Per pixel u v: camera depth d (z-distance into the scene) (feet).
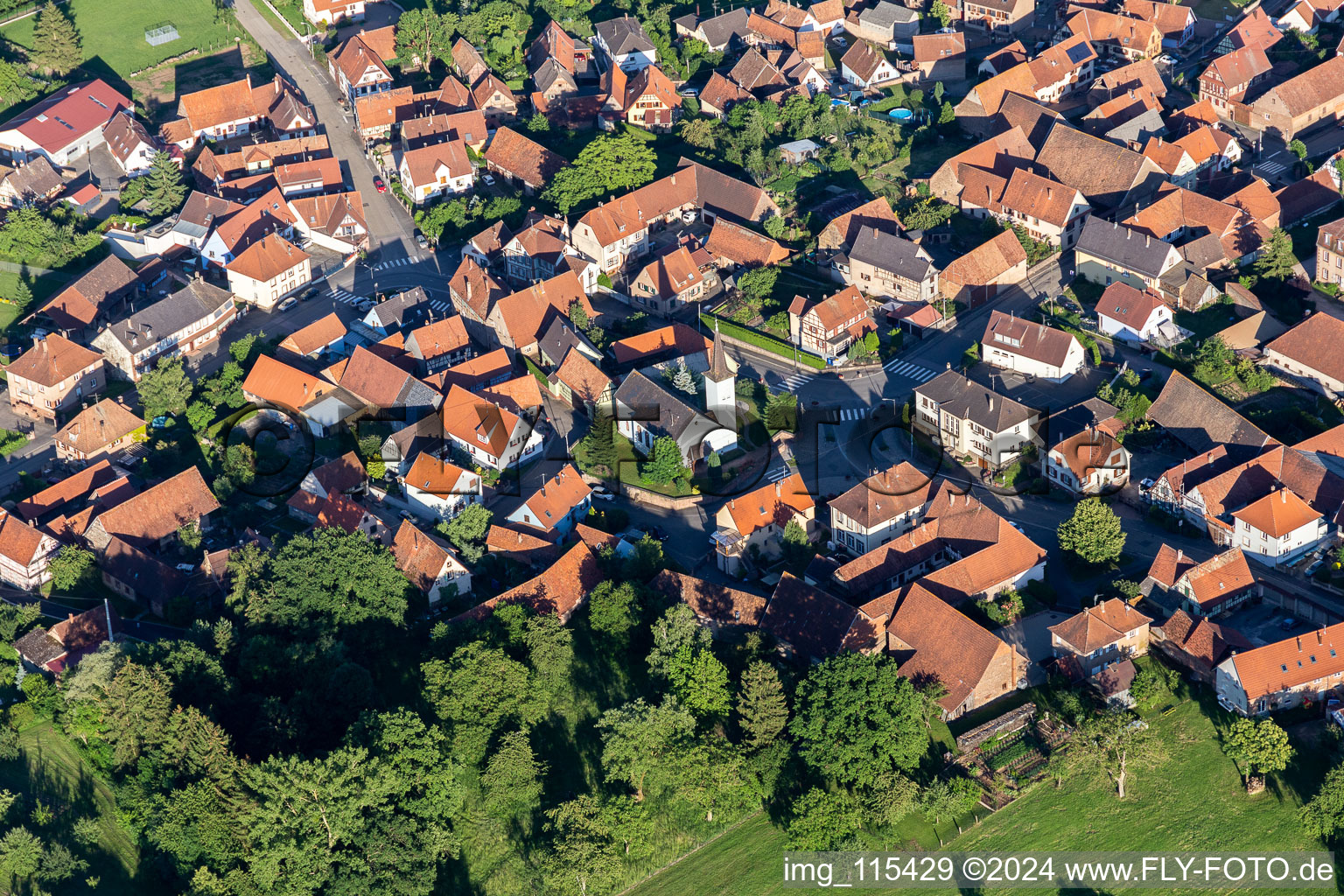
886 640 586.04
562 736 559.38
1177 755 539.29
